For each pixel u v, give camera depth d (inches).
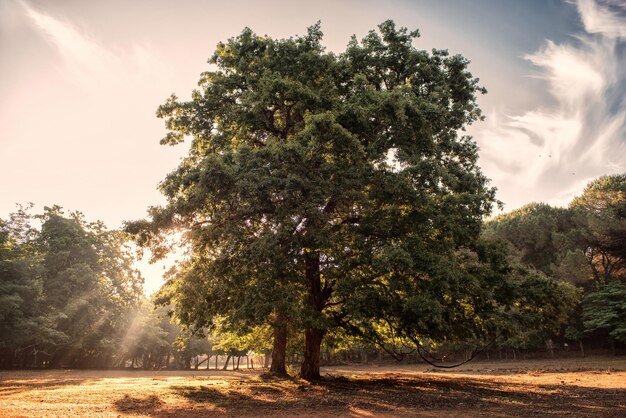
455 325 661.9
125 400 510.3
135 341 1941.4
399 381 830.5
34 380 879.7
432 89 781.3
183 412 430.3
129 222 624.7
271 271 556.1
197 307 650.2
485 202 735.1
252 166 559.2
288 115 784.3
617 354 1843.0
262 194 543.8
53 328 1544.0
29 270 1491.1
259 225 612.4
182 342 882.1
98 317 1716.3
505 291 681.6
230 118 781.9
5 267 1423.5
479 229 678.5
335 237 599.8
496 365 1700.3
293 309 574.2
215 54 868.0
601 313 1664.6
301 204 547.5
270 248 539.5
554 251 1991.9
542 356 2055.9
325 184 575.2
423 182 616.1
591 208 1924.2
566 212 2026.3
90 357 1988.2
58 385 725.3
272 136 770.2
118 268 1886.1
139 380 890.7
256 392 615.5
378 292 624.1
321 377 816.9
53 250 1726.1
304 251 653.3
